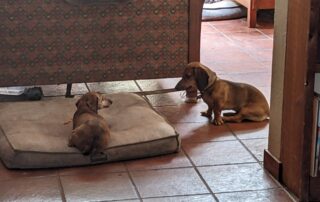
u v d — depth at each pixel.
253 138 3.18
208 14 5.47
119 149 2.89
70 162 2.85
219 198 2.60
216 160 2.94
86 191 2.65
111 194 2.62
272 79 2.75
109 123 3.14
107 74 3.60
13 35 3.44
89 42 3.52
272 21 5.46
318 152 2.52
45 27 3.45
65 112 3.28
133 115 3.18
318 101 2.46
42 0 3.40
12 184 2.70
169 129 3.00
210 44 4.82
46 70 3.53
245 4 5.34
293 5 2.49
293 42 2.52
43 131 3.04
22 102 3.40
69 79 3.57
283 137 2.68
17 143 2.84
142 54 3.60
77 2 3.42
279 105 2.70
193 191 2.66
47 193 2.63
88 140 2.84
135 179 2.75
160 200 2.58
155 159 2.94
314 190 2.57
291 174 2.64
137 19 3.53
